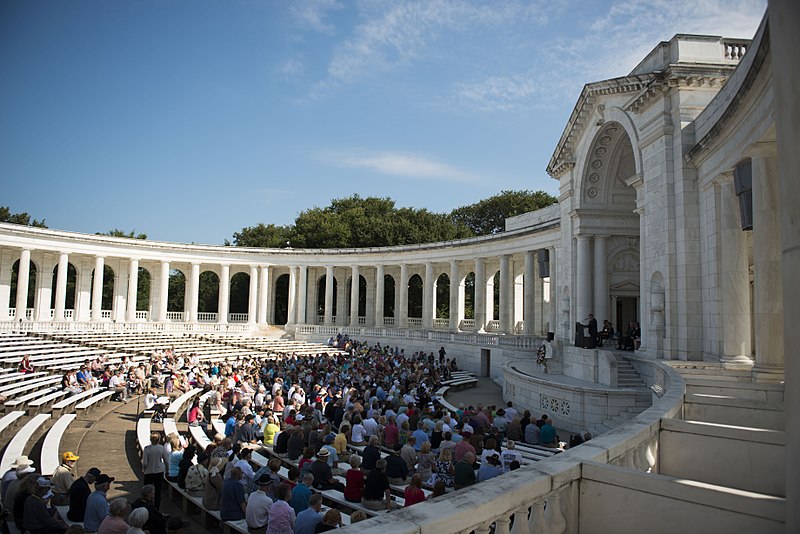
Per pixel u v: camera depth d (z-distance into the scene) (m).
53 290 86.81
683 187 27.70
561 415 30.38
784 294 4.50
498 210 97.88
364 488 15.71
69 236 64.12
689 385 19.77
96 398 32.94
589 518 7.69
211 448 19.58
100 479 14.67
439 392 41.38
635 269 41.31
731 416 14.71
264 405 28.38
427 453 18.03
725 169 23.70
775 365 20.22
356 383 37.84
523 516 6.75
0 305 63.50
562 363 38.25
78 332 58.84
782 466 9.81
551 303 56.19
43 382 34.59
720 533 6.82
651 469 10.10
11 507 15.05
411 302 96.38
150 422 29.41
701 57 28.94
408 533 5.32
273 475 16.53
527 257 59.69
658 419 10.88
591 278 41.00
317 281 85.00
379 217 96.88
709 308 26.12
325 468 17.19
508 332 62.84
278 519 12.68
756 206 20.58
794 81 4.30
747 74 18.55
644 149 31.17
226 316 76.31
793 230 4.38
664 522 7.16
